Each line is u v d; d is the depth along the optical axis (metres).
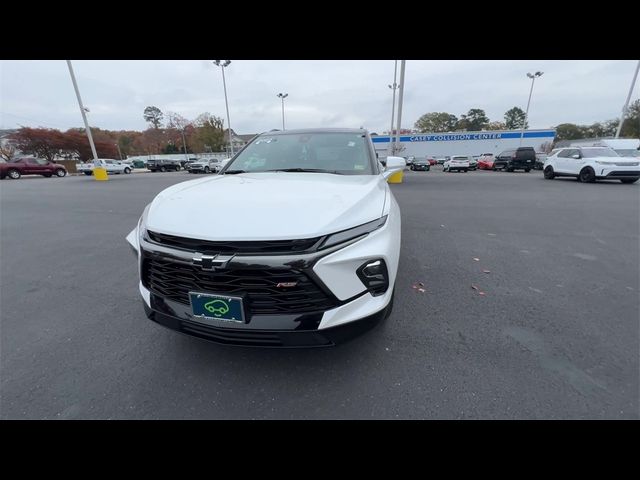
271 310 1.64
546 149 38.31
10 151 47.75
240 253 1.59
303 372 1.99
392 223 2.00
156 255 1.76
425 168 30.77
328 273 1.61
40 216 7.49
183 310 1.77
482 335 2.35
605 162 12.67
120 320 2.69
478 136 40.00
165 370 2.05
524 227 5.74
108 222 6.74
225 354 2.18
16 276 3.72
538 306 2.79
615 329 2.42
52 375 2.03
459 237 5.07
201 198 1.93
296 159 3.04
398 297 2.97
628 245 4.59
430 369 2.00
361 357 2.12
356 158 3.03
